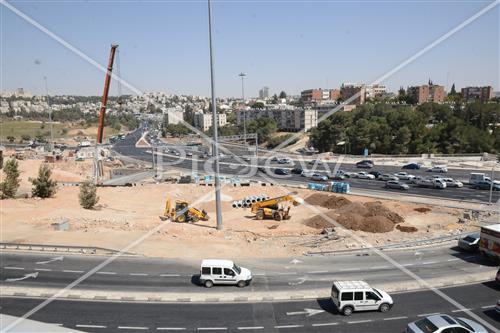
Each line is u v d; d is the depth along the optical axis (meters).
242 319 22.95
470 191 63.72
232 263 28.16
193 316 23.33
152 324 22.39
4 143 189.25
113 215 49.97
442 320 19.80
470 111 134.25
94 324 22.39
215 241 38.06
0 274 29.50
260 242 38.22
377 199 59.34
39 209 50.91
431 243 37.62
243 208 59.09
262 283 28.22
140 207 59.50
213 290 27.00
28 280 28.45
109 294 26.27
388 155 113.50
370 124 121.75
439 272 30.06
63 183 78.56
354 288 23.47
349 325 22.17
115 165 115.75
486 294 26.06
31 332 10.18
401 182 71.88
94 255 33.69
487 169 85.75
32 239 37.31
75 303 24.97
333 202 57.47
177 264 31.84
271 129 160.75
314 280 28.72
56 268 30.72
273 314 23.55
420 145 112.44
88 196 54.75
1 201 54.72
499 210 50.50
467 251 35.00
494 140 108.88
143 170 98.62
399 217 47.03
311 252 35.00
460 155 105.25
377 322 22.48
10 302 25.08
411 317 23.03
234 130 179.00
